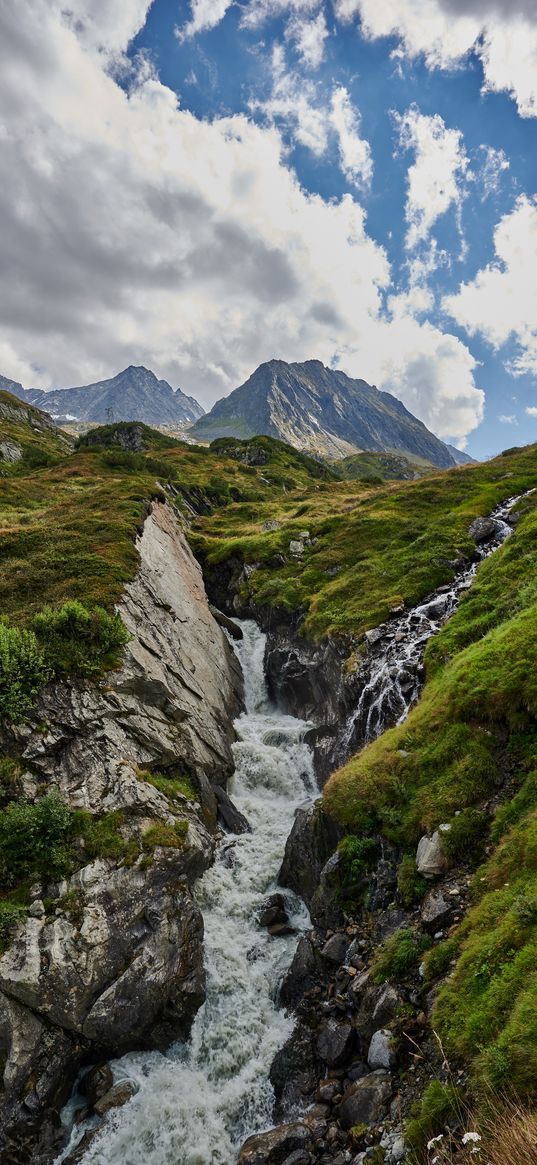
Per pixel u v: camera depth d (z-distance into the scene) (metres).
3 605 28.06
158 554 41.59
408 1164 9.27
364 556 48.41
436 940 13.52
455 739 18.59
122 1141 13.71
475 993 11.15
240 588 51.94
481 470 69.75
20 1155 13.09
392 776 19.12
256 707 39.66
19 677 22.02
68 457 101.94
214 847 22.72
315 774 29.86
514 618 24.55
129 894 17.50
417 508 58.38
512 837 14.12
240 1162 12.12
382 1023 12.85
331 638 35.28
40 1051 14.28
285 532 59.81
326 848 19.66
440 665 26.16
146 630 29.72
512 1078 8.77
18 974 14.78
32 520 45.62
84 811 19.30
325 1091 12.78
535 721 17.23
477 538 44.28
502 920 12.04
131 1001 15.71
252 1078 14.94
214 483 98.81
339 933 16.48
